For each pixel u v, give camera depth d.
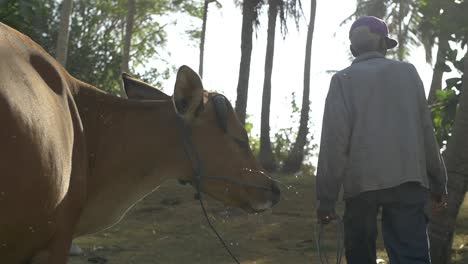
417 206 5.77
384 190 5.75
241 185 5.16
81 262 9.65
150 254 10.32
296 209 14.09
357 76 5.85
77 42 36.19
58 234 4.20
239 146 5.18
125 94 5.33
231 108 5.19
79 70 35.75
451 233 9.09
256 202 5.22
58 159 4.00
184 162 5.07
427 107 5.92
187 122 5.04
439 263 9.04
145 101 5.05
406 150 5.75
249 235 11.96
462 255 10.48
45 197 3.91
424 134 5.90
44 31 32.31
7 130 3.64
